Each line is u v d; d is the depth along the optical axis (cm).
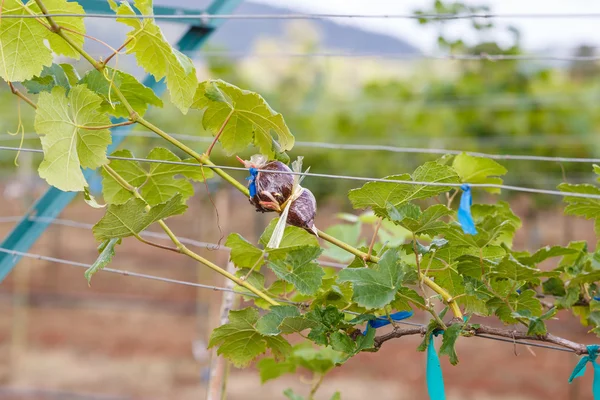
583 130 564
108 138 138
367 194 135
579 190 156
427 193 135
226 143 149
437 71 636
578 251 154
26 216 205
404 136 607
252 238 978
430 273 152
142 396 675
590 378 686
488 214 175
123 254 1236
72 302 1065
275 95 750
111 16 139
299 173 130
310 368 223
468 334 137
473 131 584
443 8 383
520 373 714
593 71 613
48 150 129
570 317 751
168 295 1104
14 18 138
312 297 165
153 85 202
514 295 143
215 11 216
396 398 654
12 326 913
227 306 204
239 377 696
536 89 582
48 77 147
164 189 166
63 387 700
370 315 141
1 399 660
